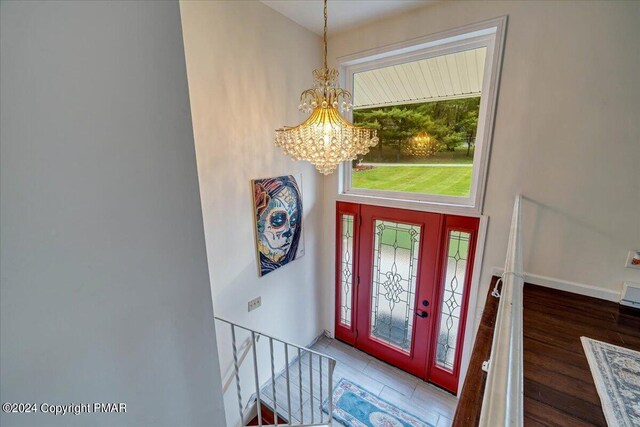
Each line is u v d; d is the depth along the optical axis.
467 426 1.00
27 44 0.38
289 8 2.23
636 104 1.60
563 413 1.00
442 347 2.76
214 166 2.01
